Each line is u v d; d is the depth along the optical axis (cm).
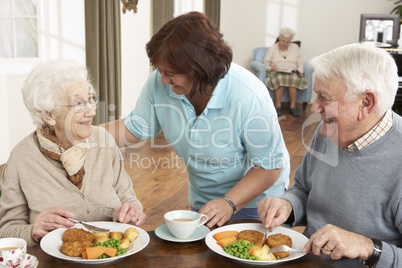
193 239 142
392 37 721
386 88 137
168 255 134
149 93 180
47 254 133
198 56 139
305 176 172
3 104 443
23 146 161
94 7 442
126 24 541
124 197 179
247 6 867
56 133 160
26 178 158
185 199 365
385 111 141
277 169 171
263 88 167
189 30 139
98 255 128
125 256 132
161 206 349
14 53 490
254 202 187
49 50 491
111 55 472
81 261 126
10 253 118
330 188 156
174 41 140
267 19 867
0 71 458
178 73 144
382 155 144
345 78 137
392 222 147
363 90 137
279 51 766
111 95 477
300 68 757
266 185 169
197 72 141
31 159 159
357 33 844
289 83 752
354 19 841
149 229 302
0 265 118
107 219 168
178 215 146
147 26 588
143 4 573
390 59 139
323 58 142
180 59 140
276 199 161
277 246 134
